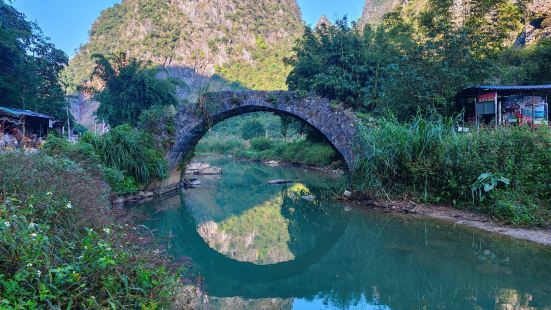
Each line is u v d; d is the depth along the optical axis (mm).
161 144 14836
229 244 9430
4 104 20219
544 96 12805
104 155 12055
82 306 2961
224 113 15125
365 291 6156
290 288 6652
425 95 14234
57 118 24703
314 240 9555
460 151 10117
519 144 9391
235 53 88875
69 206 4062
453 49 14719
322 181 19375
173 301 4062
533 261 6609
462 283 5949
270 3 115438
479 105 13305
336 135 13688
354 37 22172
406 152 10898
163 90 25016
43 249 3201
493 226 8742
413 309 5336
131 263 3734
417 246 7848
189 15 102750
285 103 14211
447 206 10594
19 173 4527
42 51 24688
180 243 9141
